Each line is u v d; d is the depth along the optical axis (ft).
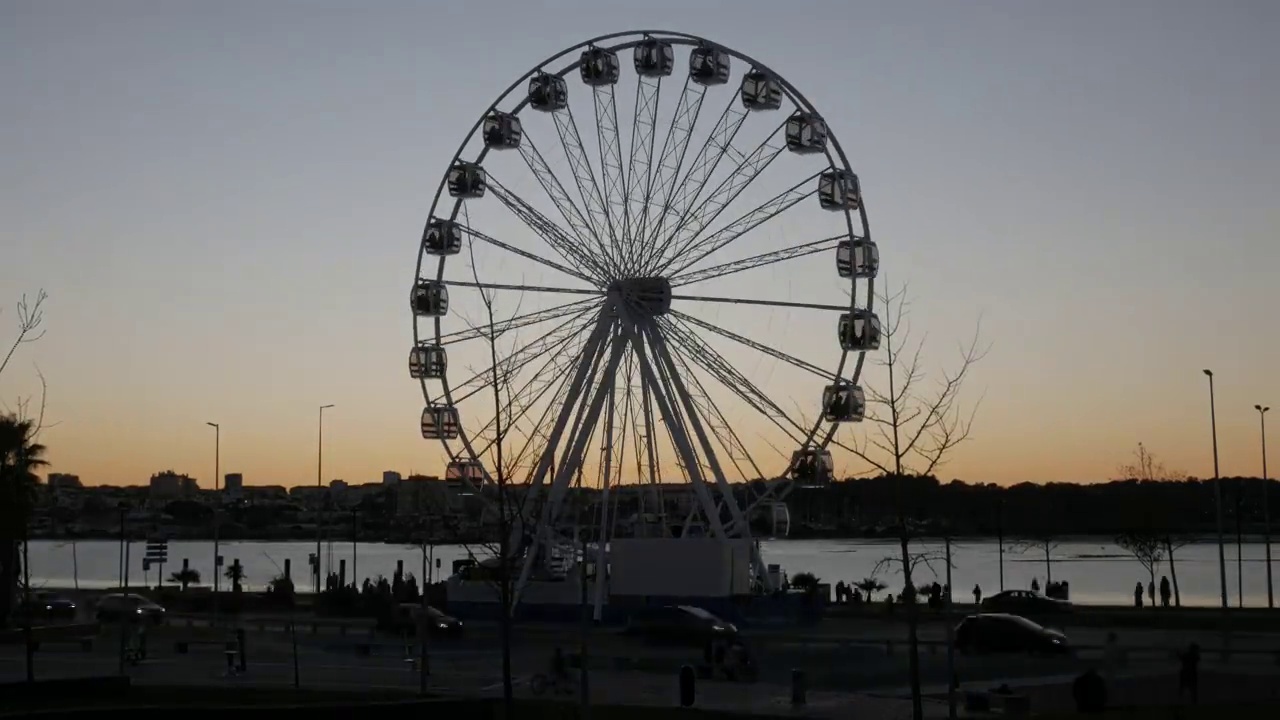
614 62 224.33
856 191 207.51
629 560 234.38
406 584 294.87
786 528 228.84
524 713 115.55
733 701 136.36
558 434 222.89
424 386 225.97
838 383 206.69
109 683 124.88
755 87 210.38
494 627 233.14
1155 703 123.44
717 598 227.20
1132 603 296.30
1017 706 123.34
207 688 132.16
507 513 187.93
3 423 179.93
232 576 343.46
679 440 222.48
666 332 217.36
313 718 103.65
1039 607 231.91
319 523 331.57
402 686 145.48
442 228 227.40
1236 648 172.24
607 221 219.41
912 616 111.86
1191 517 483.10
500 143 228.22
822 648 191.42
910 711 127.24
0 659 180.86
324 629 237.86
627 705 127.34
